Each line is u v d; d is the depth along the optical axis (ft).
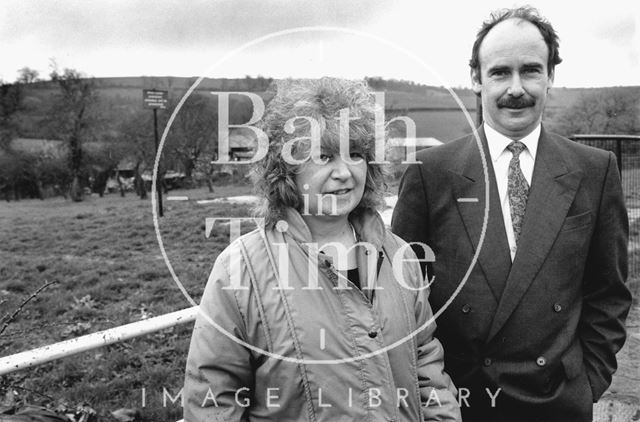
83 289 24.68
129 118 66.90
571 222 6.61
